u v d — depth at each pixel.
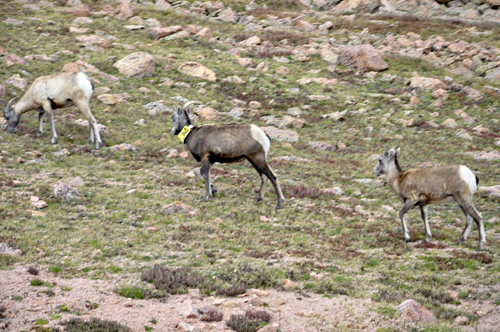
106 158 45.62
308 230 31.98
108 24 101.56
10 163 40.28
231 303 20.28
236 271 23.84
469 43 106.44
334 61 94.62
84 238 26.81
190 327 17.64
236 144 34.84
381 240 30.67
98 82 69.88
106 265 23.56
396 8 141.75
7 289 19.33
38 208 30.91
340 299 21.78
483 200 41.16
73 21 99.50
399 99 78.25
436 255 28.39
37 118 54.84
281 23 120.62
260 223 32.62
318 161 53.44
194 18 118.19
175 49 92.00
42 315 17.77
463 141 64.81
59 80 46.50
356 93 80.44
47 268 22.36
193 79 77.88
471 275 25.44
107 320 17.80
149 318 18.59
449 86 85.75
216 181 42.09
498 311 21.17
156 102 66.00
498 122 73.69
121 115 60.56
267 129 62.00
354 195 42.22
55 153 44.88
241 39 104.06
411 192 30.17
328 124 68.44
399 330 18.81
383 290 22.81
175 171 44.00
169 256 25.42
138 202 34.44
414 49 102.69
